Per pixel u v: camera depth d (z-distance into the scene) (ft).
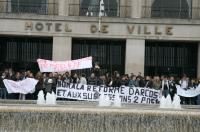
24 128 75.20
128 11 128.88
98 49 133.59
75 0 129.18
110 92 100.37
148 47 133.39
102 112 75.20
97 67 112.68
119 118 75.05
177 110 77.82
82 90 100.48
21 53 133.59
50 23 126.82
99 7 129.39
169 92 102.12
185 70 133.90
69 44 127.24
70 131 75.15
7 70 114.62
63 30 126.93
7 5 129.90
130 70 126.93
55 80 101.04
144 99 100.83
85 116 75.20
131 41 127.03
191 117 75.20
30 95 102.53
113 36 126.93
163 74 133.49
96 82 103.55
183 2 130.82
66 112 75.25
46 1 129.59
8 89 100.48
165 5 130.62
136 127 75.00
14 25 126.62
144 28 127.03
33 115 75.31
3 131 74.90
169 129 75.05
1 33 126.41
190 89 103.04
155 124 75.00
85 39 131.13
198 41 128.47
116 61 133.80
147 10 128.98
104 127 75.00
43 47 133.69
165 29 127.13
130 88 100.48
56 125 75.25
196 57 133.80
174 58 133.90
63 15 127.85
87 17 126.82
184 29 127.34
